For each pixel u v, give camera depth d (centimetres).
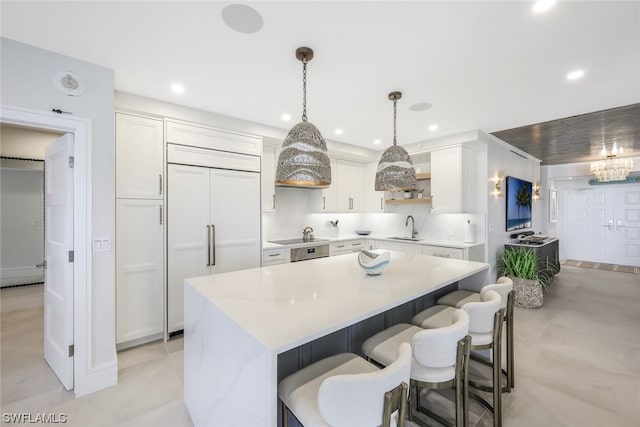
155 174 276
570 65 212
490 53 196
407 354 108
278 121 341
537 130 384
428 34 175
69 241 200
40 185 461
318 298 157
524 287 378
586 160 615
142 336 270
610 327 313
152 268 275
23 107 180
